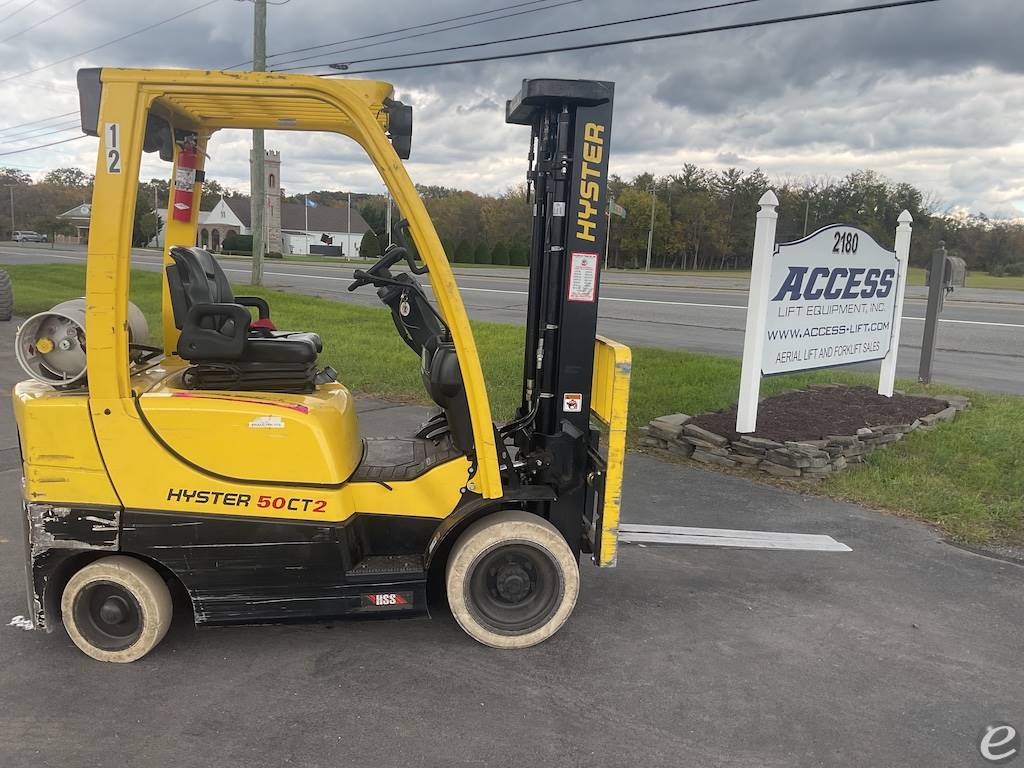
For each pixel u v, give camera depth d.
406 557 3.42
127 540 3.06
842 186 76.00
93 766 2.58
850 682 3.21
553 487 3.62
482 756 2.67
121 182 2.88
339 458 3.21
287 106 3.40
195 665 3.21
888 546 4.72
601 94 3.40
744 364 6.31
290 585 3.20
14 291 19.91
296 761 2.62
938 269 9.12
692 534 4.84
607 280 34.31
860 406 7.55
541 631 3.38
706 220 75.56
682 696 3.07
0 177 100.50
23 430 3.04
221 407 3.06
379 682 3.12
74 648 3.32
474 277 31.67
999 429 7.07
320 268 36.28
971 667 3.35
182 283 3.31
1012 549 4.70
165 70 2.85
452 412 3.44
